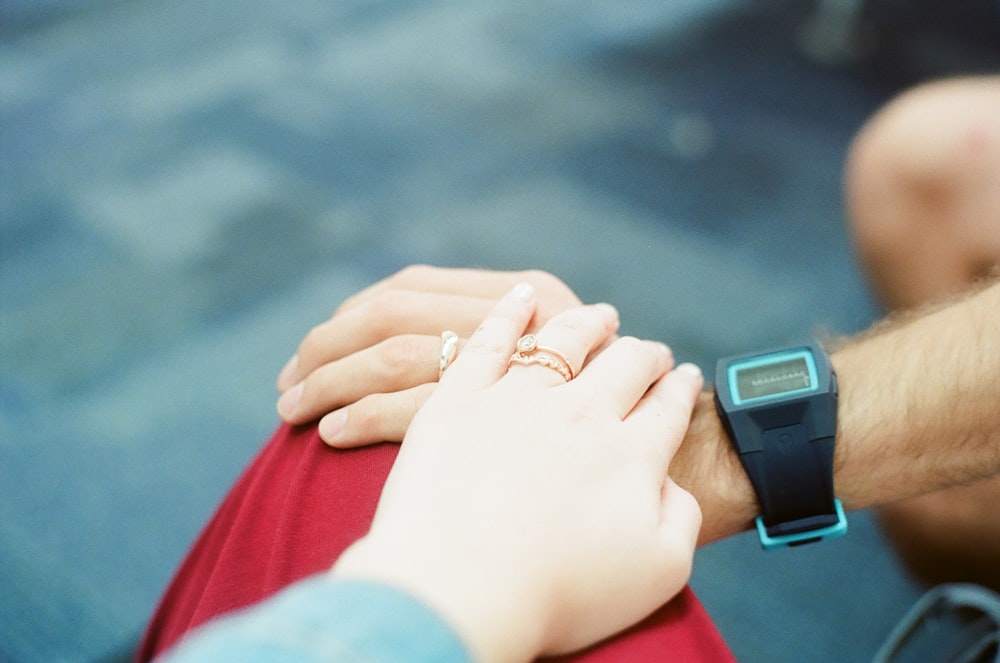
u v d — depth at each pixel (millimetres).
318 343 668
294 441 635
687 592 569
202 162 1770
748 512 643
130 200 1666
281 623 419
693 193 1707
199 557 646
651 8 2342
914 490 643
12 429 1233
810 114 1925
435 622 458
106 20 2258
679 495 572
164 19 2271
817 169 1763
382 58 2125
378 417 607
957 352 641
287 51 2154
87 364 1339
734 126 1889
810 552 1093
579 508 542
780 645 1000
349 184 1728
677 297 1470
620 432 573
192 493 1168
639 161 1789
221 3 2355
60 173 1729
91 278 1492
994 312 645
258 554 597
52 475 1179
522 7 2350
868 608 1029
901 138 911
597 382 588
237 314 1435
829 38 2154
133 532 1119
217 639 413
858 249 983
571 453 556
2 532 1106
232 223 1618
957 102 908
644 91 2010
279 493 613
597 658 545
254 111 1927
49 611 1024
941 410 634
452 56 2141
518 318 614
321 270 1523
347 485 599
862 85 2018
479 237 1598
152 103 1943
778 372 637
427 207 1670
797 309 1446
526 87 2025
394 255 1558
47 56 2098
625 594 542
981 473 638
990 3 2258
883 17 2219
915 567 873
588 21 2287
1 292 1454
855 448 640
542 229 1615
